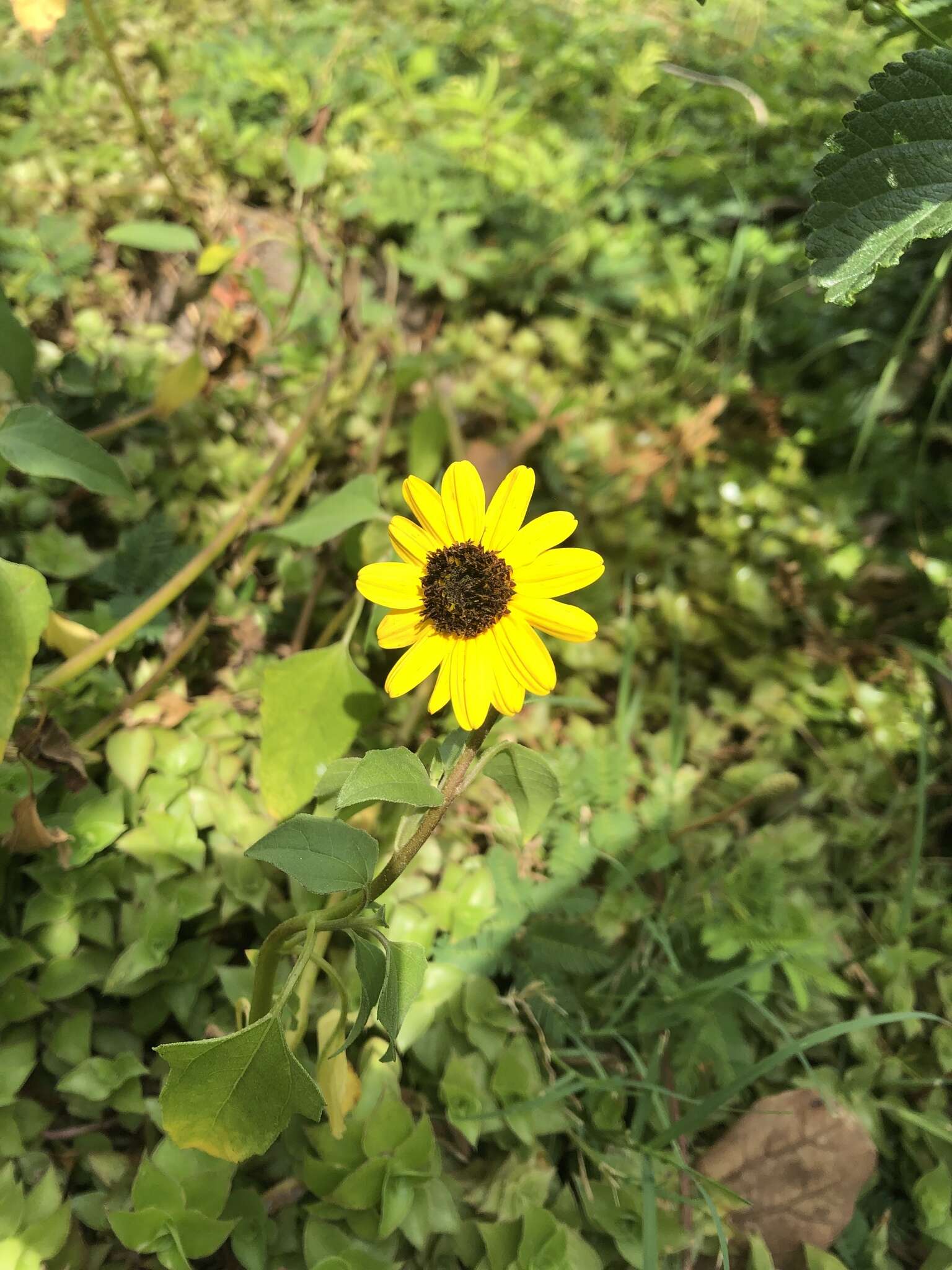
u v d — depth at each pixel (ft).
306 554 1.53
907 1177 1.19
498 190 2.11
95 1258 1.00
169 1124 0.75
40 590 0.93
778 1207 1.11
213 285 1.68
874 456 1.79
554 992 1.21
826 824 1.44
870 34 2.59
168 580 1.42
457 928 1.20
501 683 0.84
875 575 1.67
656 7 2.70
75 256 1.82
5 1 2.27
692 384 1.89
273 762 1.18
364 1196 1.02
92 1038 1.13
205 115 2.10
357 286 1.80
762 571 1.68
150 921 1.13
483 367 1.85
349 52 2.35
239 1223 1.02
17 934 1.15
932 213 0.84
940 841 1.45
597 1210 1.07
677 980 1.24
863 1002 1.27
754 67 2.46
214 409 1.65
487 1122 1.11
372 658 1.45
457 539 0.89
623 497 1.70
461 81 2.30
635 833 1.31
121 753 1.21
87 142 2.07
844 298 0.86
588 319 1.96
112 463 1.11
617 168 2.18
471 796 1.35
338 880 0.75
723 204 2.14
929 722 1.55
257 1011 0.92
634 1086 1.17
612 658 1.53
